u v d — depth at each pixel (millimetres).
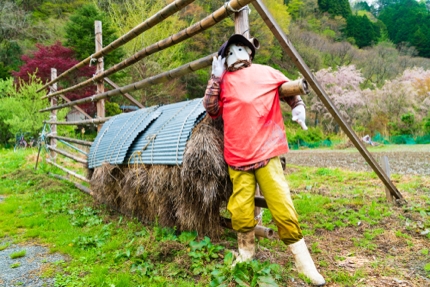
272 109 2414
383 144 17875
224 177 2652
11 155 11344
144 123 3834
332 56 29203
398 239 3055
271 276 2256
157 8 17312
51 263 2896
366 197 4539
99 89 5680
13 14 23500
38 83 16469
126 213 4059
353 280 2320
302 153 14883
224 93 2504
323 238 3146
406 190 4922
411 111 21328
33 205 4812
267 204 2404
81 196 5297
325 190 5145
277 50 25188
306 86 2342
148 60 17016
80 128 17562
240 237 2521
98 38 5586
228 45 2555
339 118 3043
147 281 2412
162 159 3068
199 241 2879
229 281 2271
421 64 29797
